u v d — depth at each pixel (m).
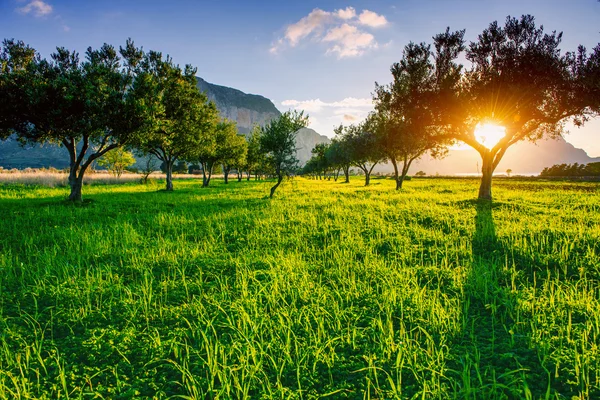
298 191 37.00
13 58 22.44
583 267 8.52
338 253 10.36
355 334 5.45
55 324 6.12
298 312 6.35
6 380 4.38
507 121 22.80
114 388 4.33
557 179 82.56
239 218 16.84
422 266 9.09
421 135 26.16
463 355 4.94
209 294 7.32
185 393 4.29
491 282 7.62
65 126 21.42
